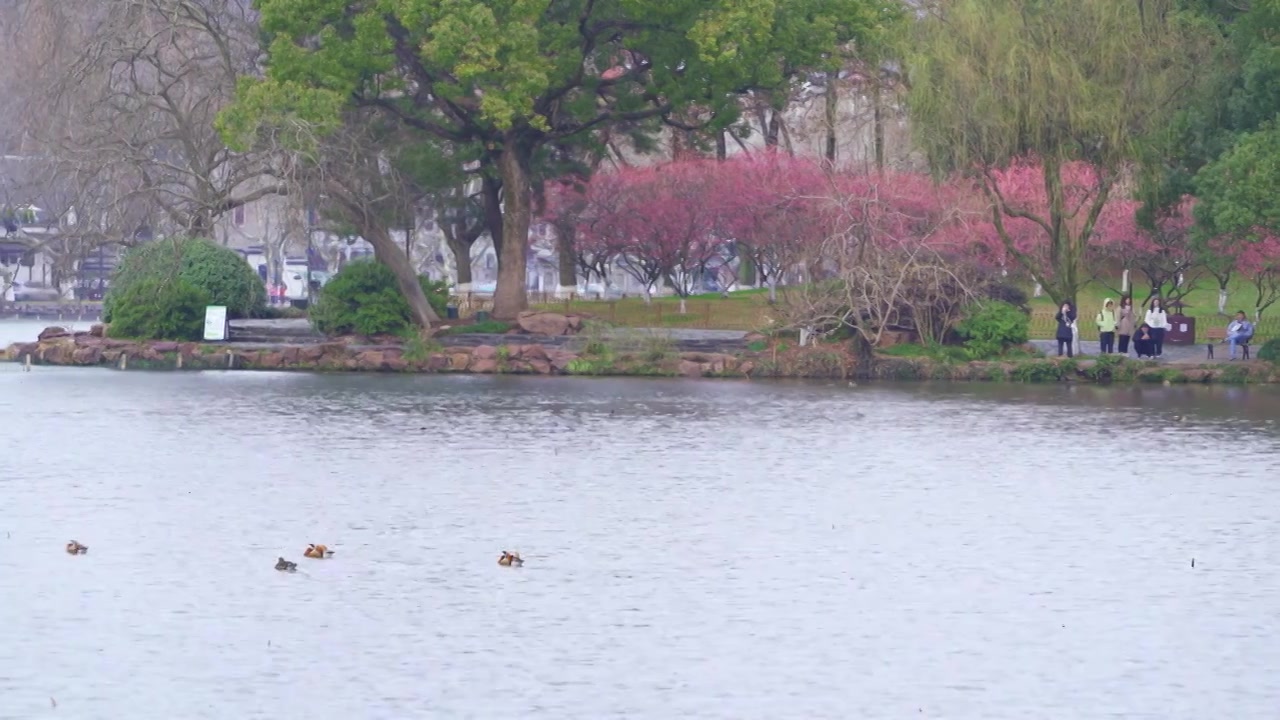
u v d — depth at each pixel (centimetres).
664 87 9588
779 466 5831
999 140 8894
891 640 3566
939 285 8988
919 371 8931
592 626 3647
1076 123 8794
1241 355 9294
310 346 9481
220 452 6078
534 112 9725
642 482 5459
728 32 9238
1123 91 8869
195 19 9775
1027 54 8831
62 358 9769
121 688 3212
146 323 9831
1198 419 7256
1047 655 3469
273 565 4184
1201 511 5009
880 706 3145
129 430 6700
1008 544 4516
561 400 7869
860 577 4116
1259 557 4372
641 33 9569
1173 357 9275
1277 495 5288
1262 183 8244
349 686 3228
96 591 3909
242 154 9650
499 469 5706
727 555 4341
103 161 9412
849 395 8188
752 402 7838
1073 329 9075
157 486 5331
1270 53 8575
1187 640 3578
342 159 9350
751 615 3750
